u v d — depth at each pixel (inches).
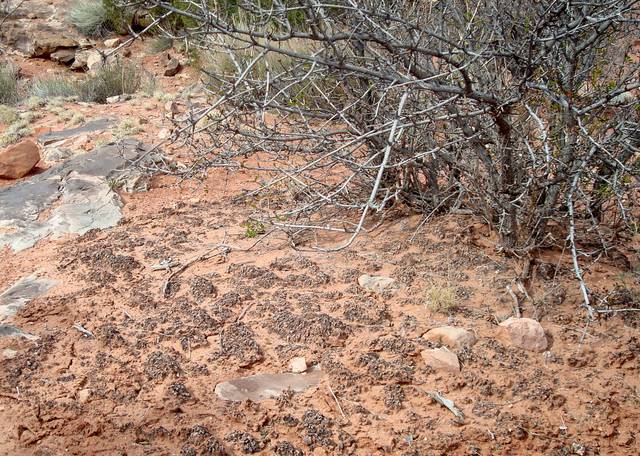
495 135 158.7
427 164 178.1
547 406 124.3
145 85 396.5
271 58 306.8
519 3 153.8
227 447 116.0
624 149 152.3
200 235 186.9
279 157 184.1
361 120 163.0
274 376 132.4
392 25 165.5
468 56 155.3
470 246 169.8
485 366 133.3
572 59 146.1
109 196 212.8
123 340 142.6
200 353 138.8
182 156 247.6
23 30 504.7
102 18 505.4
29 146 246.4
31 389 129.4
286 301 152.7
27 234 193.0
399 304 151.1
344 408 123.9
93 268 171.0
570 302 149.8
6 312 153.6
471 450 116.0
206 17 120.0
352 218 188.9
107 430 119.4
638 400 125.5
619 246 170.6
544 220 161.5
